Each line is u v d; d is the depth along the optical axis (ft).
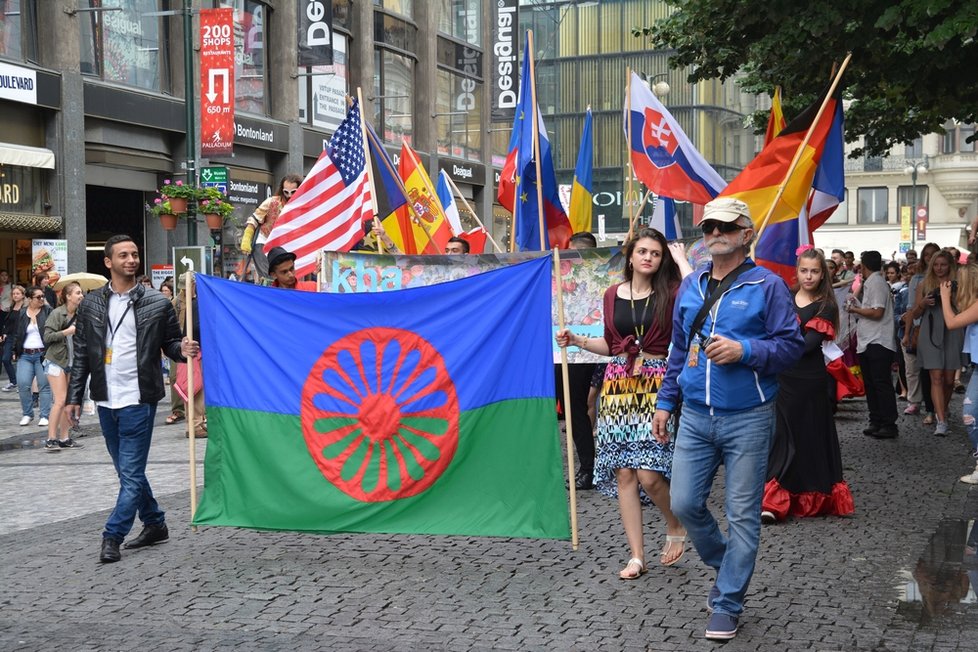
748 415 18.01
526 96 37.42
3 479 35.73
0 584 21.80
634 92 35.29
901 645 17.42
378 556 23.72
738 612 17.99
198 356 24.00
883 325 42.09
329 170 37.45
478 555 23.72
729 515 18.16
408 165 42.75
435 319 22.93
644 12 186.19
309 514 23.17
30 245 76.59
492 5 133.80
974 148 199.00
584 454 31.35
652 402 21.47
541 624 18.69
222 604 20.13
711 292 18.42
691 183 35.12
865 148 65.98
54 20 74.49
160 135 84.38
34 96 72.54
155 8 84.07
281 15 97.30
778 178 30.35
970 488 31.30
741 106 200.13
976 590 20.52
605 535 25.50
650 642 17.71
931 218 204.23
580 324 31.63
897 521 26.84
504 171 40.37
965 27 32.01
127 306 23.91
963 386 62.54
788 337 17.90
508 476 22.58
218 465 23.67
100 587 21.44
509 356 22.59
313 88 102.99
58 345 42.83
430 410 22.82
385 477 22.99
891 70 38.73
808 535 25.40
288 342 23.45
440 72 126.93
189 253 60.49
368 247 38.37
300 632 18.42
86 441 45.03
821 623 18.60
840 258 67.10
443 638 17.99
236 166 93.20
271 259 30.32
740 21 39.04
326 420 23.21
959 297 33.78
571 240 35.53
